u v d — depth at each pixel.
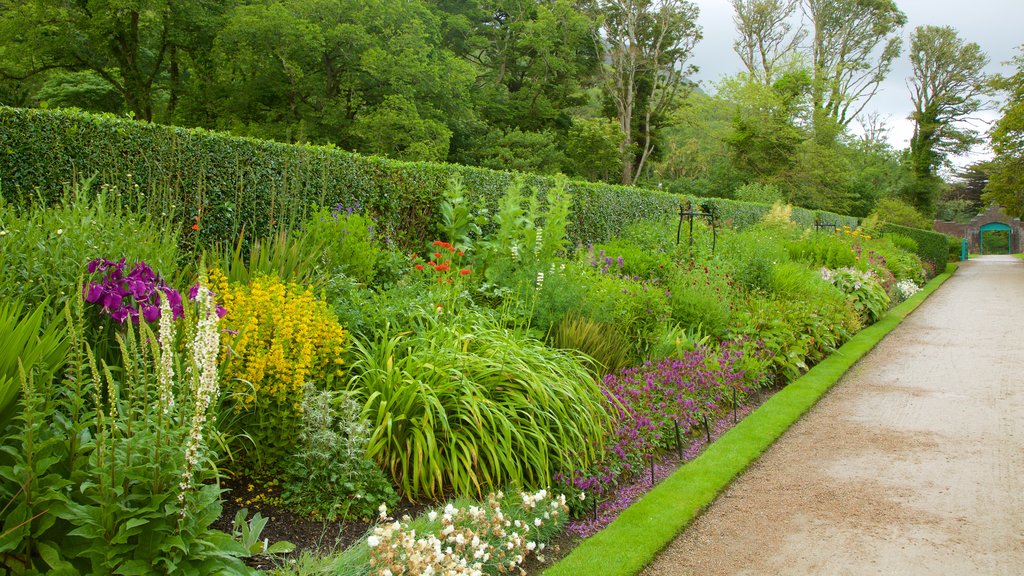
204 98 20.95
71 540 2.38
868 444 5.46
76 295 3.13
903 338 10.35
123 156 5.59
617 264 8.34
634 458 4.68
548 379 4.36
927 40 45.75
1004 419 6.00
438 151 21.20
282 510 3.38
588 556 3.50
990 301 14.84
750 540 3.82
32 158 5.09
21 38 18.47
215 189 6.17
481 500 3.69
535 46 30.94
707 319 7.45
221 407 3.59
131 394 2.48
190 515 2.41
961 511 4.14
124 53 19.23
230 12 20.19
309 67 21.22
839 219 26.39
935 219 55.75
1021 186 26.22
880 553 3.64
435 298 5.41
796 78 31.19
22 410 2.46
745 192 25.86
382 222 7.84
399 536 2.81
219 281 4.04
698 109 35.16
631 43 34.75
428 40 26.14
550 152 27.56
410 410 3.92
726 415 6.23
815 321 8.77
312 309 3.92
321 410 3.52
